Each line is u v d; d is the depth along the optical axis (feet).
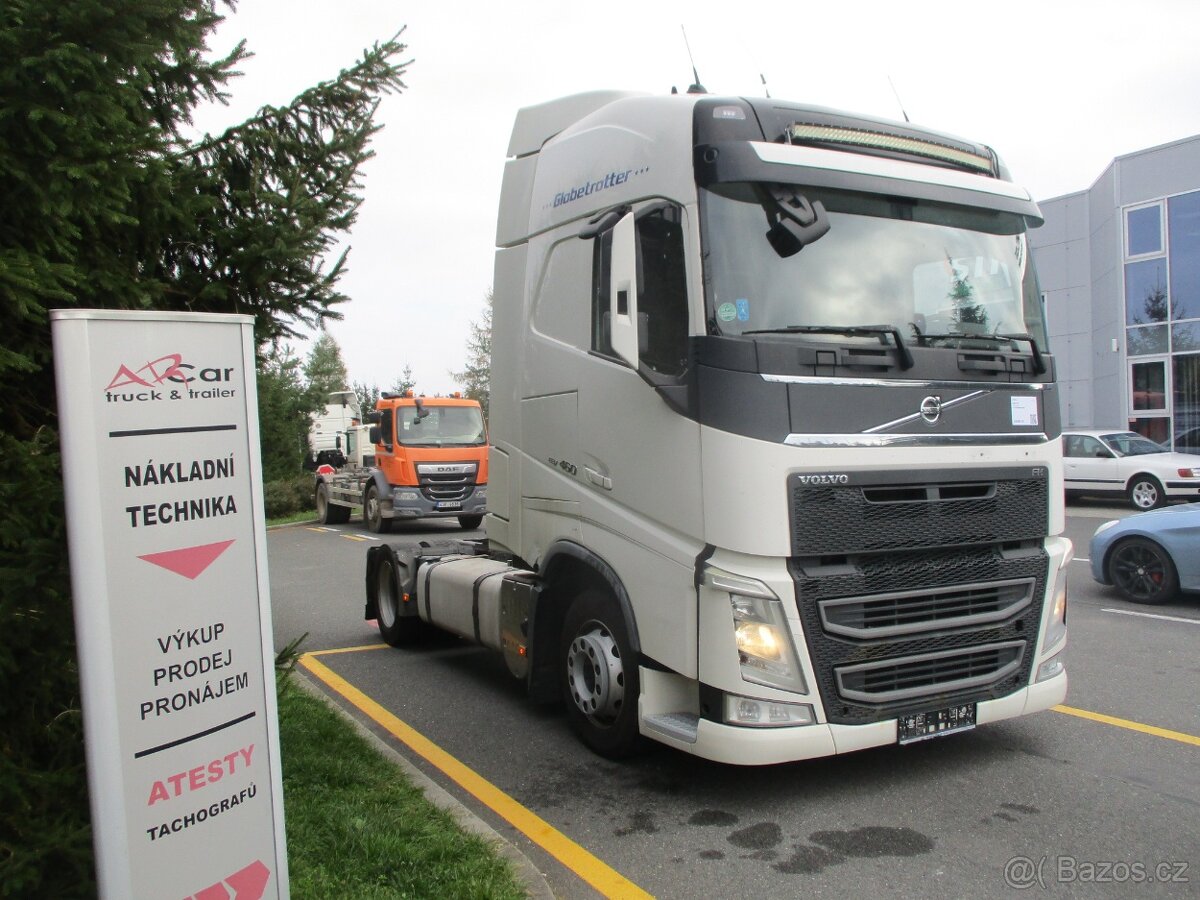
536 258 19.35
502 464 20.74
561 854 13.83
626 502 16.12
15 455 9.65
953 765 16.83
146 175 11.28
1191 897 12.11
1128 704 20.27
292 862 12.35
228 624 9.04
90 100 10.30
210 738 8.89
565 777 16.90
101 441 8.16
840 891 12.45
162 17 11.24
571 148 18.53
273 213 12.76
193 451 8.79
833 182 15.11
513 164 20.99
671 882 12.89
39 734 9.93
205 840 8.83
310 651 27.76
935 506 14.93
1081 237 86.74
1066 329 88.28
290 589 40.22
